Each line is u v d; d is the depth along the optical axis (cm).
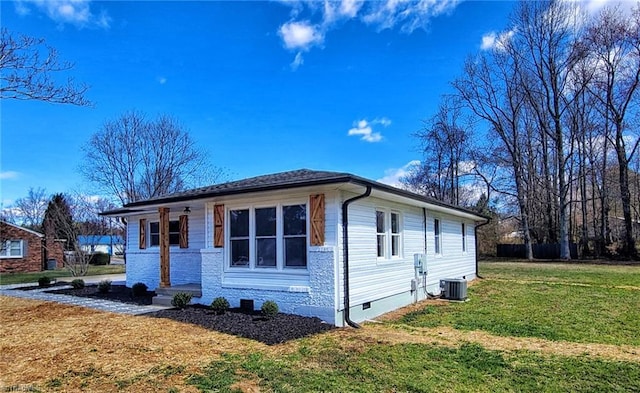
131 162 3125
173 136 3241
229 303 892
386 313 916
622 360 541
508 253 3219
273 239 864
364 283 845
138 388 440
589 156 2931
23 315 911
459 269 1511
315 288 781
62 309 967
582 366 514
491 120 3131
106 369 504
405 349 589
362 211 856
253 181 1002
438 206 1134
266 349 586
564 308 962
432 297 1169
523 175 3125
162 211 1099
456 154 3409
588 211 3316
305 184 746
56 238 2673
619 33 2586
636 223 2942
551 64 2889
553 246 2994
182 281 1224
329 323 753
